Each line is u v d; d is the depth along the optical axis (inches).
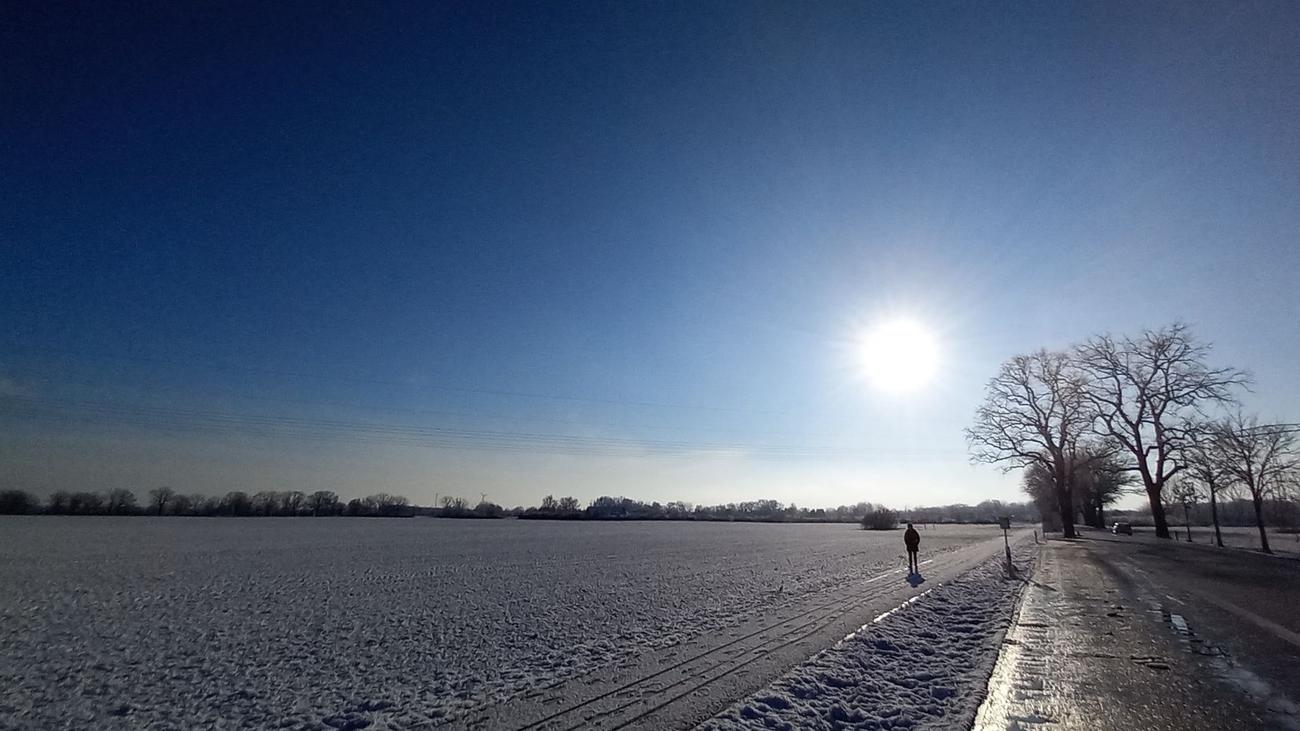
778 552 1630.2
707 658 454.3
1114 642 479.8
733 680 393.4
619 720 322.3
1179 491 2453.2
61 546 1596.9
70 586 890.1
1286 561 1323.8
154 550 1512.1
